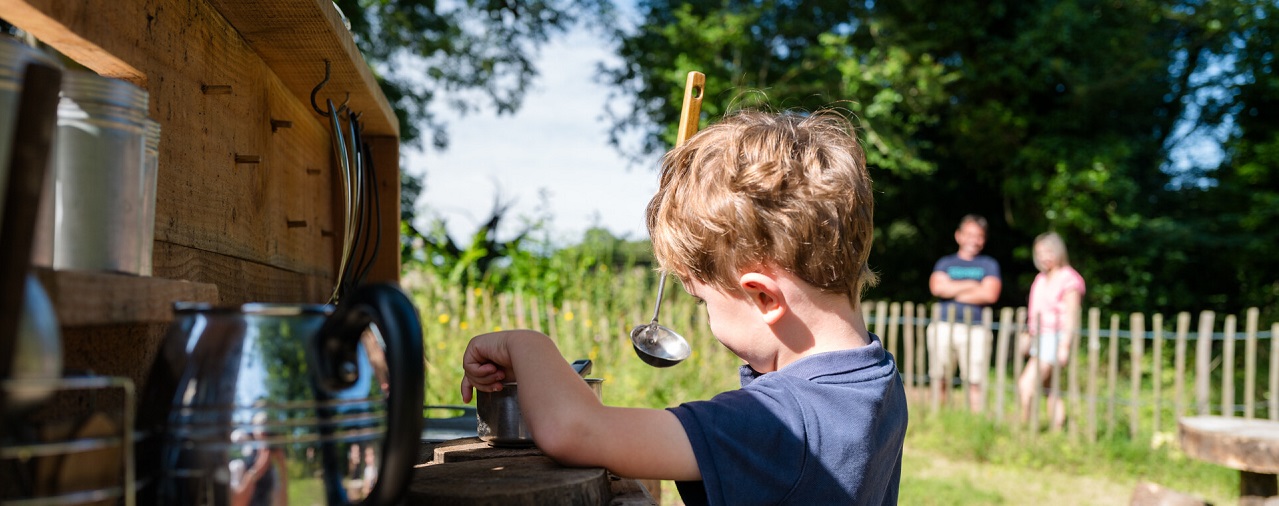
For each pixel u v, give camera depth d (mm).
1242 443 3311
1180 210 13391
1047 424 6766
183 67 1045
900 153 12422
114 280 584
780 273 1019
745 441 891
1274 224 12320
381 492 597
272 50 1378
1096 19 12852
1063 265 6672
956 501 4750
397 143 2127
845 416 945
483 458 959
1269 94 12633
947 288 7367
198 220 1099
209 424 599
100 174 638
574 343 7090
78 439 542
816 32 13547
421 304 6945
